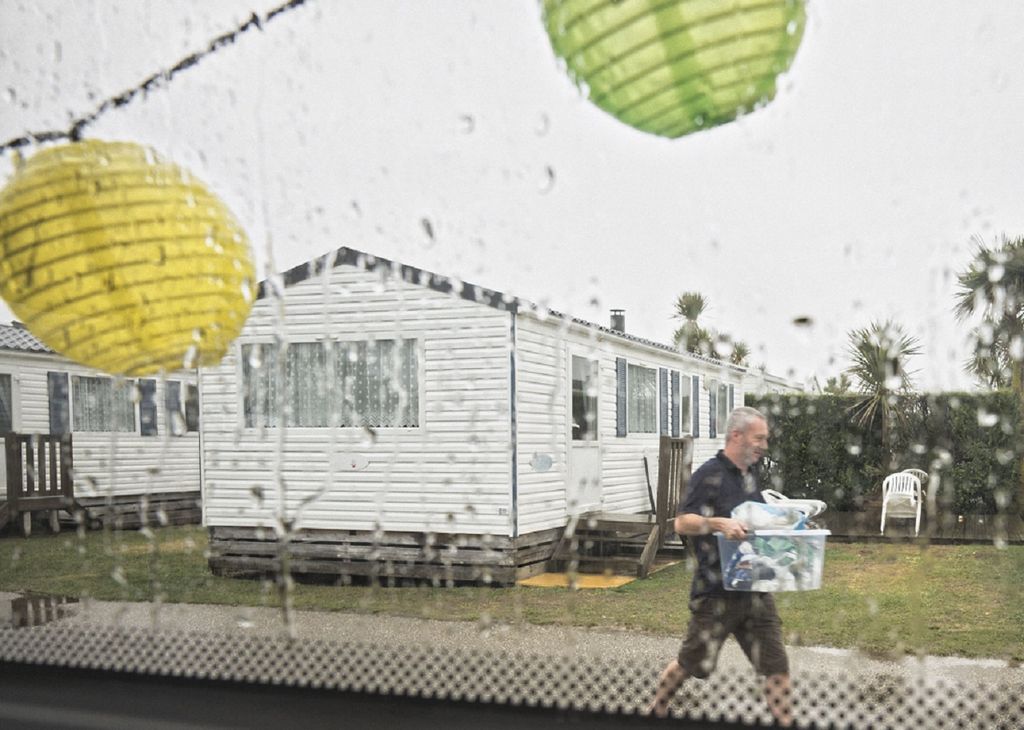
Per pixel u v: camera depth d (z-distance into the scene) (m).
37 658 1.25
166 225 1.16
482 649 1.24
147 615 1.86
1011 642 3.25
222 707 1.07
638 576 6.76
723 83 0.89
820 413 6.17
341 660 1.20
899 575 5.11
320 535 7.12
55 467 8.02
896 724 0.97
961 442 6.12
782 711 1.03
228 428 7.25
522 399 6.96
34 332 1.23
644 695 1.07
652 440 9.84
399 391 6.97
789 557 1.92
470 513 6.90
